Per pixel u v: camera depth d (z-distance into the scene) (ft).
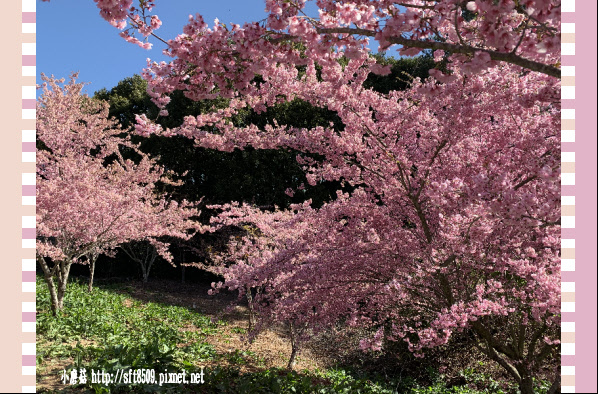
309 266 16.21
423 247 15.85
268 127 16.78
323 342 31.12
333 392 19.54
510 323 17.25
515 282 15.92
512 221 8.84
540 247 14.49
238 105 15.66
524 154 13.16
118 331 26.04
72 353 19.94
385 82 48.62
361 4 9.77
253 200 47.88
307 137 16.17
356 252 15.92
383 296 17.46
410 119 14.35
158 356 18.81
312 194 51.49
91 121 32.89
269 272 17.16
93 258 44.52
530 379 16.03
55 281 42.50
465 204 10.87
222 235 55.01
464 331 18.67
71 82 31.81
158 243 38.99
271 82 15.06
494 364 26.76
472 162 14.58
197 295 54.13
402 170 15.29
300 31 9.46
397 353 27.78
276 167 53.62
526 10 7.73
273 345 31.53
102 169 32.86
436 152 14.37
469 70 8.29
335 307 17.13
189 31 10.13
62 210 23.75
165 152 56.49
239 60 10.64
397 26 8.60
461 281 15.72
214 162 56.80
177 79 11.18
